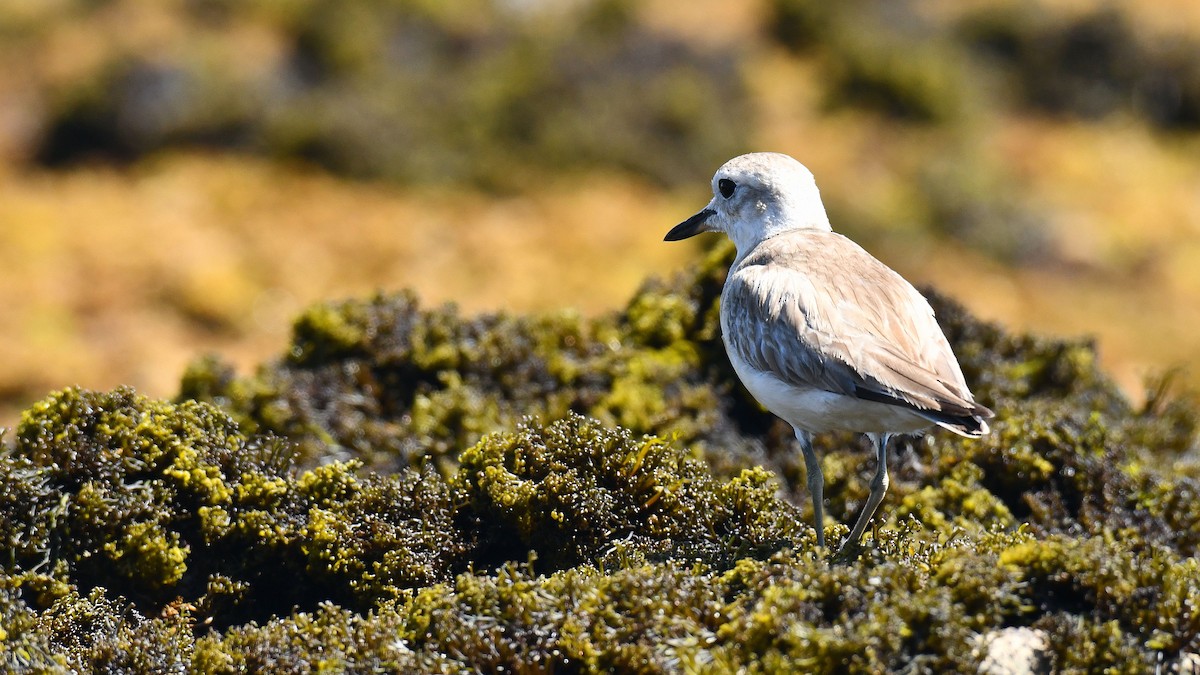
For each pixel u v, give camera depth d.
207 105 31.27
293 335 13.95
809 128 33.16
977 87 35.25
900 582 7.51
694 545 8.83
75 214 27.89
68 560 8.94
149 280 25.88
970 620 7.35
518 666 7.48
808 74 35.00
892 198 30.33
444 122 31.84
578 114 32.09
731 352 9.73
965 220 30.16
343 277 26.98
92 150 30.89
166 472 9.30
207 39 32.97
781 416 9.48
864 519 9.20
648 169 31.41
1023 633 7.57
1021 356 14.00
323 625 8.16
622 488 9.34
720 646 7.42
